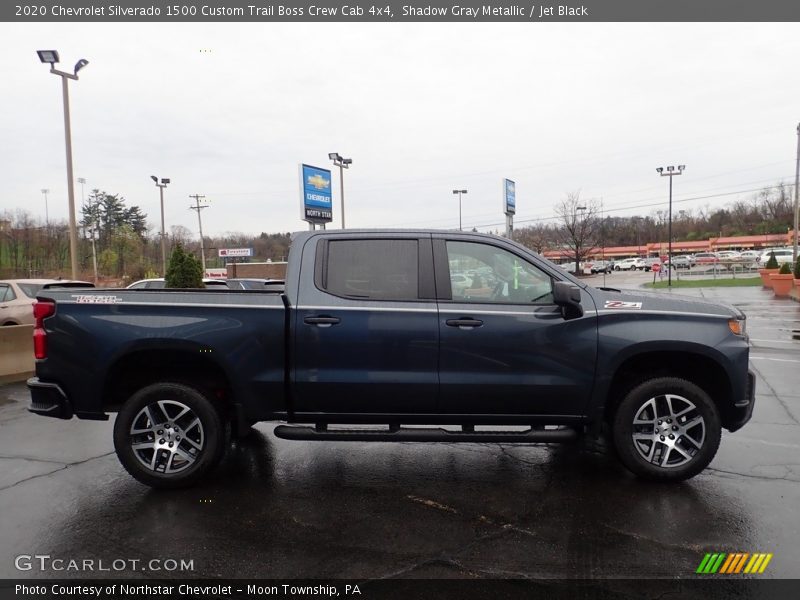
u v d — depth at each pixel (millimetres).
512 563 3148
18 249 65125
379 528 3586
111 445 5391
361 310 4102
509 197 31969
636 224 115062
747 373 4145
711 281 37406
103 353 4086
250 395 4141
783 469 4539
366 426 4859
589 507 3863
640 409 4160
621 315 4109
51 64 20234
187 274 17781
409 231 4332
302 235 4371
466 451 5121
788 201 98188
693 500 3951
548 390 4094
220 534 3516
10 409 6953
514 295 4199
